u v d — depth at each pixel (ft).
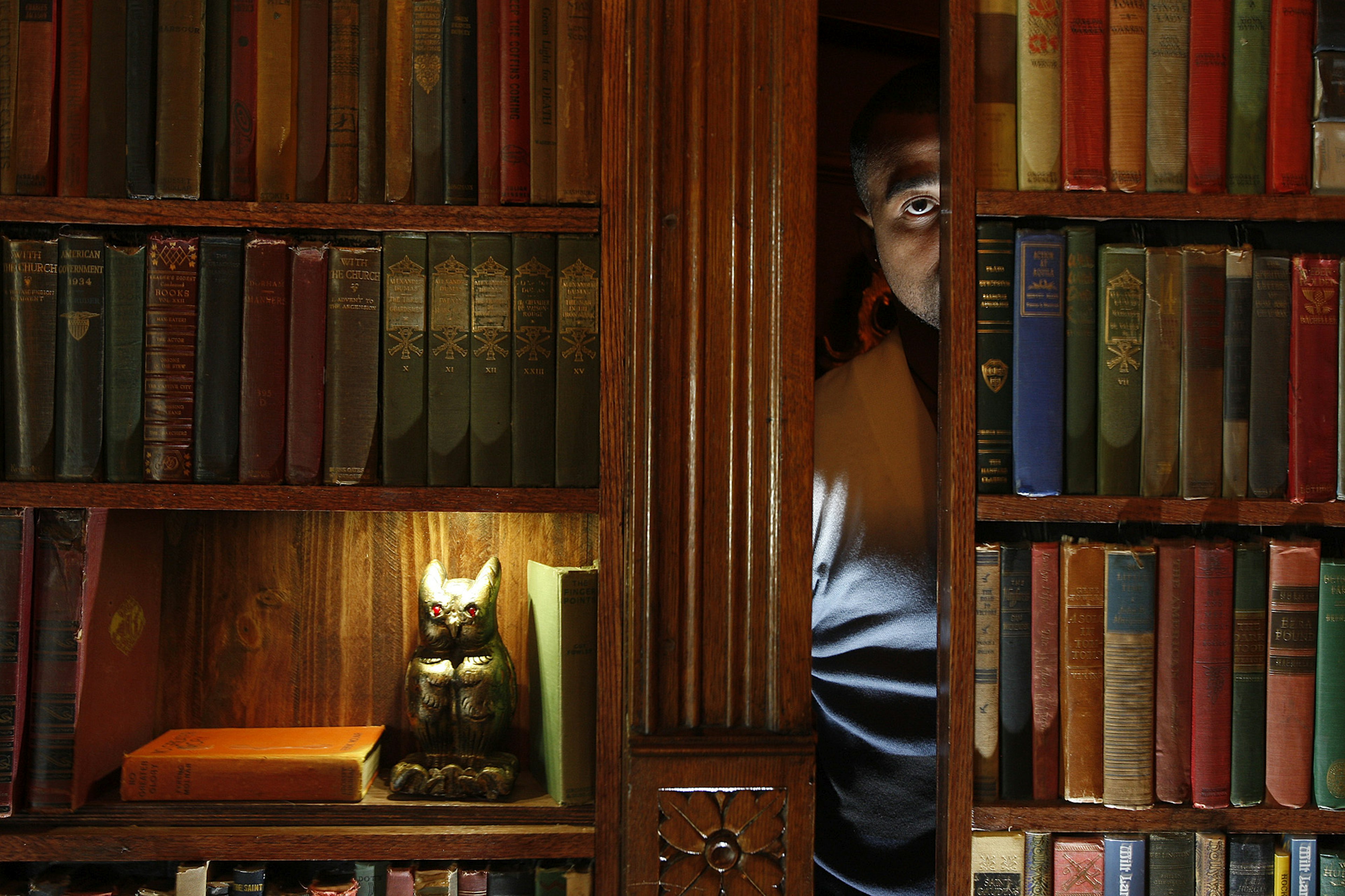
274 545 3.99
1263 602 3.19
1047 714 3.23
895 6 4.06
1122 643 3.18
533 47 3.25
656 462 3.19
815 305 3.58
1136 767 3.17
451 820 3.33
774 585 3.21
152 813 3.25
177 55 3.18
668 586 3.22
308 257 3.23
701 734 3.20
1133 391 3.21
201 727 3.94
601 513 3.20
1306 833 3.20
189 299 3.21
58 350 3.18
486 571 3.67
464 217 3.21
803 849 3.18
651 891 3.16
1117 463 3.21
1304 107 3.24
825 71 4.04
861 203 4.07
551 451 3.26
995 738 3.24
